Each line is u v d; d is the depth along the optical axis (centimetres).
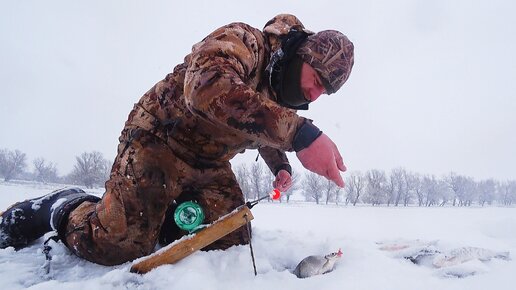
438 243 213
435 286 138
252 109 127
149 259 144
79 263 175
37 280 154
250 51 154
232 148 191
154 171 174
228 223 149
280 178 233
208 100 127
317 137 132
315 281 142
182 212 163
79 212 179
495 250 201
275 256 187
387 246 207
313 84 158
